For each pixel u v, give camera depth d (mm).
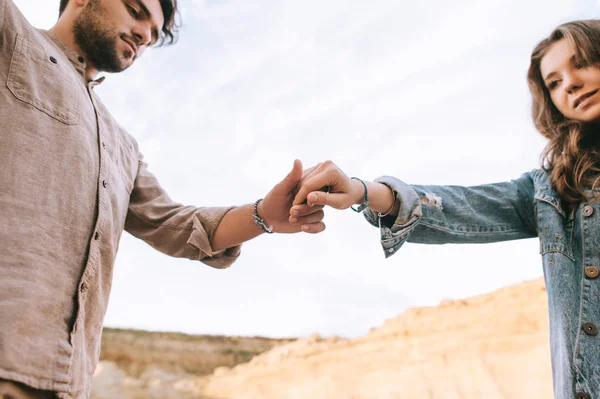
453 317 16406
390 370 15617
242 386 16406
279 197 1414
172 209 1577
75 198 1127
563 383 1096
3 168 995
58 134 1131
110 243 1227
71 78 1258
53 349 978
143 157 1661
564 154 1271
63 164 1118
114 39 1399
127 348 16594
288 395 15906
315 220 1351
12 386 886
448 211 1329
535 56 1437
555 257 1204
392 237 1266
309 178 1263
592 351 1063
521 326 15172
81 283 1091
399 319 17344
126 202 1420
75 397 1050
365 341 16938
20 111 1065
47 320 985
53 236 1047
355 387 15578
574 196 1234
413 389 14742
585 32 1258
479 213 1356
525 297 15977
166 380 16094
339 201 1187
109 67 1451
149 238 1579
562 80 1312
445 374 14828
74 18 1399
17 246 963
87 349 1126
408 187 1297
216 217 1511
